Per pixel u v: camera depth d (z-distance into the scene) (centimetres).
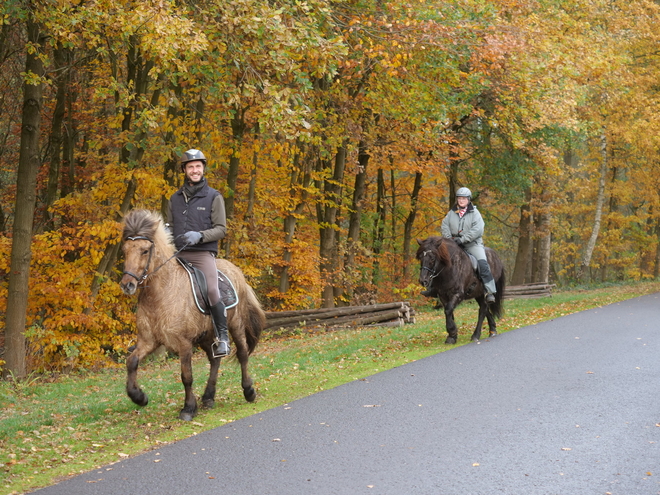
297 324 1614
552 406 676
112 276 1544
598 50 2127
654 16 2520
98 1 984
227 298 718
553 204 3039
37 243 1296
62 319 1265
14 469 522
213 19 1028
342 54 1094
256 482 478
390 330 1491
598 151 3262
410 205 2689
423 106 1661
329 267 2048
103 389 989
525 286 2342
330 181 1984
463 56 1539
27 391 1030
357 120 1797
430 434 588
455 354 1012
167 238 673
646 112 2558
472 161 2578
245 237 1708
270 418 661
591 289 2797
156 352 692
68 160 1786
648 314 1499
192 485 475
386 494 450
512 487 457
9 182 2098
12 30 1449
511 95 1897
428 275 1096
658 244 3825
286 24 1077
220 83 1123
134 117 1402
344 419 648
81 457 553
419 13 1316
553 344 1076
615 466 495
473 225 1173
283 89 1027
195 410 685
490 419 632
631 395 714
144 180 1334
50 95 1802
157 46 939
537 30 1800
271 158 1912
